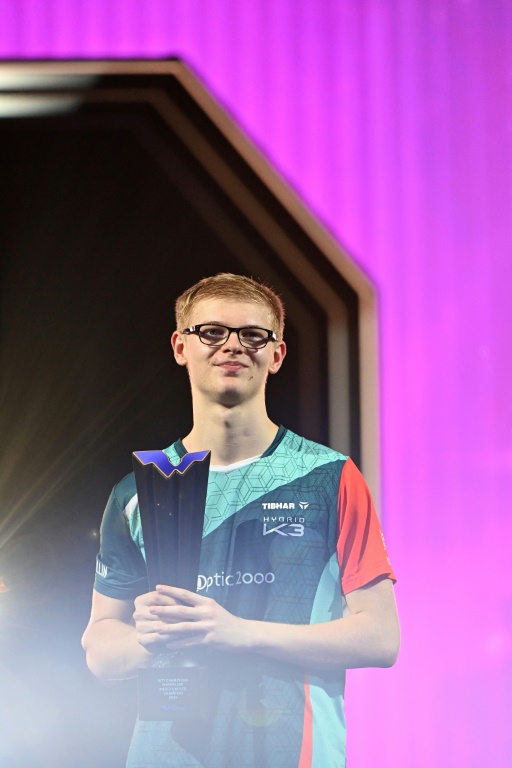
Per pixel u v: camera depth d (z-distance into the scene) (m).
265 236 6.18
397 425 6.19
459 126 6.45
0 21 6.43
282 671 3.53
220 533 3.67
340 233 6.35
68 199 6.14
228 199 6.18
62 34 6.45
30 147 6.13
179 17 6.48
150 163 6.16
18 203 6.12
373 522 3.73
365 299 6.21
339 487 3.75
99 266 6.11
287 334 6.15
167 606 3.28
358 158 6.41
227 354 3.70
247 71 6.45
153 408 6.02
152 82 6.18
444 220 6.38
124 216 6.14
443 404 6.23
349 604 3.63
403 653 5.99
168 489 3.38
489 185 6.41
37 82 6.12
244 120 6.42
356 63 6.47
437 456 6.18
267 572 3.60
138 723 3.62
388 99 6.45
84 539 5.87
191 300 3.85
